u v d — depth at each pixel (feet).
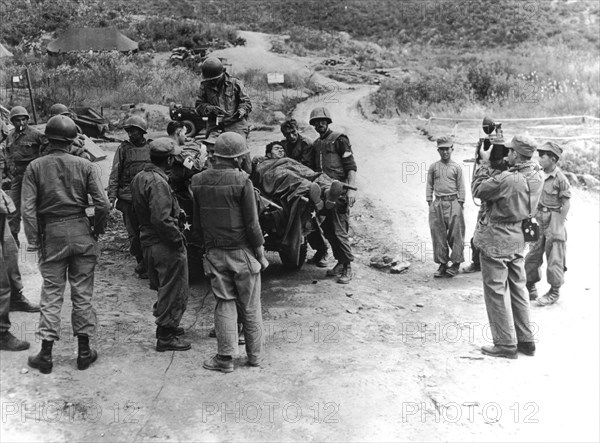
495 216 19.10
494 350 19.39
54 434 14.46
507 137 50.70
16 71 72.64
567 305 24.12
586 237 32.96
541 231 23.93
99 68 76.28
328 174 25.12
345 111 71.20
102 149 45.52
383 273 27.66
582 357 19.29
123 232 29.96
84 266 17.24
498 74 76.33
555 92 67.46
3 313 17.66
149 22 113.09
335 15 148.05
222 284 17.44
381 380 17.46
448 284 26.37
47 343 16.81
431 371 18.17
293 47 119.75
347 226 25.46
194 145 24.62
